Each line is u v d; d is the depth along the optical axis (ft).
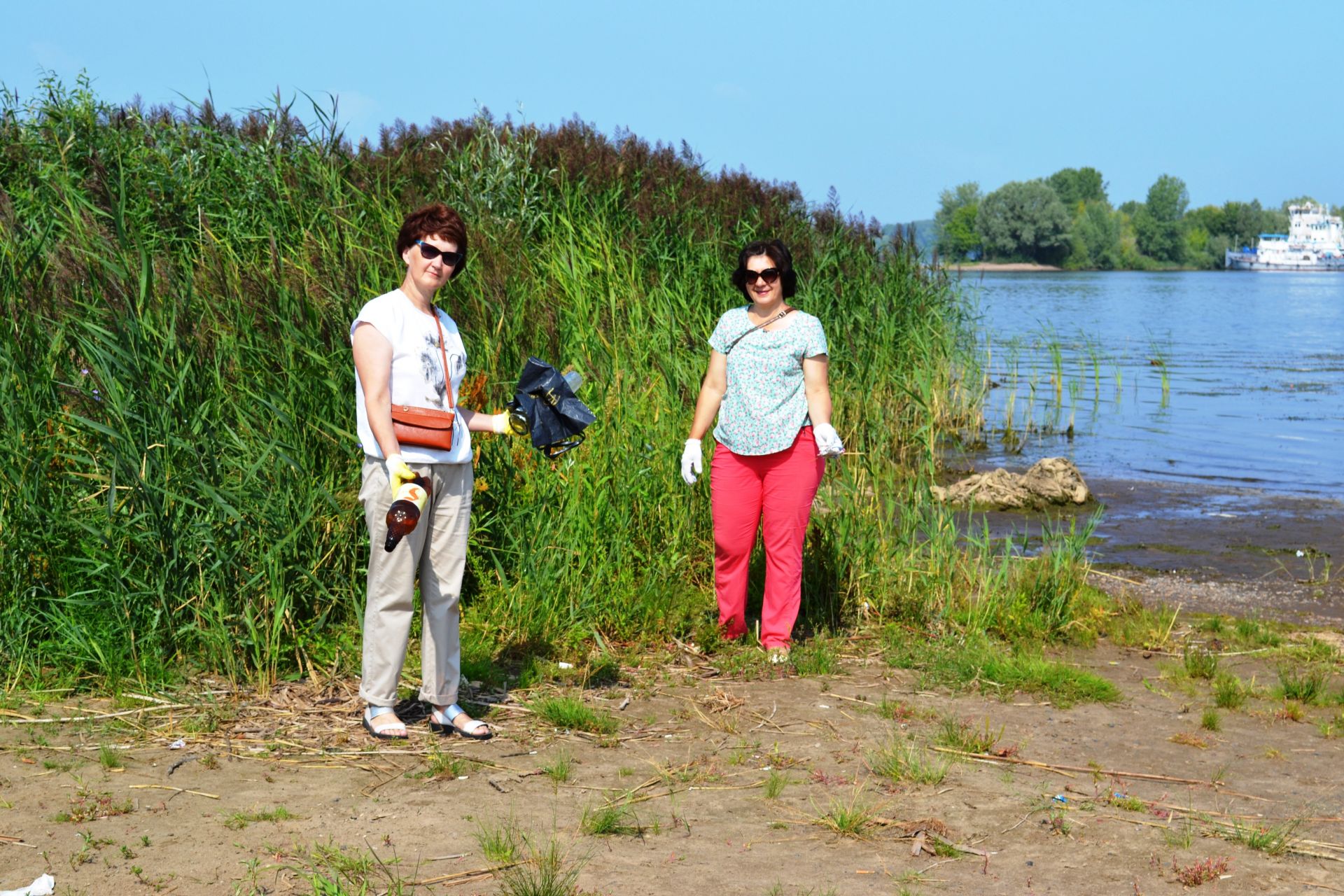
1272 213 544.62
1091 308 148.77
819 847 12.26
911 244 46.26
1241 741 16.46
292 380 18.48
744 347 19.56
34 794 12.75
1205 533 31.27
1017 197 421.59
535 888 10.73
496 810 12.87
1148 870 11.86
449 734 15.44
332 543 18.54
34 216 22.91
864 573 22.53
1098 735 16.60
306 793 13.16
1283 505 34.71
